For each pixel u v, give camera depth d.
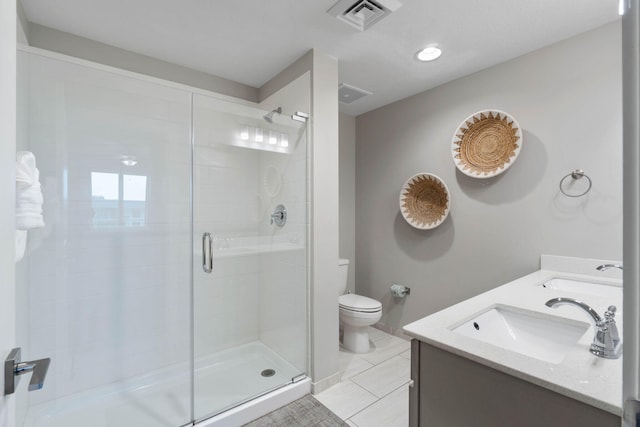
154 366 2.07
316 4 1.59
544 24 1.73
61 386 1.74
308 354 2.00
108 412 1.73
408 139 2.77
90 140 1.83
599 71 1.73
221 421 1.62
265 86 2.49
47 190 1.69
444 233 2.49
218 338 2.31
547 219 1.92
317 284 1.98
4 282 0.51
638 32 0.35
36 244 1.65
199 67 2.24
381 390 1.99
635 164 0.36
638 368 0.36
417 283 2.70
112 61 1.95
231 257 2.36
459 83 2.39
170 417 1.67
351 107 3.04
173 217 2.13
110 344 1.92
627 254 0.36
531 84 2.00
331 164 2.06
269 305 2.36
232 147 2.31
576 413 0.69
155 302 2.08
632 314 0.36
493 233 2.18
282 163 2.18
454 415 0.92
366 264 3.18
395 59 2.12
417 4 1.58
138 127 1.99
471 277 2.31
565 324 1.14
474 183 2.29
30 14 1.63
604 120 1.71
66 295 1.77
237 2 1.57
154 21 1.72
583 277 1.71
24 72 1.50
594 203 1.73
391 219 2.93
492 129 2.18
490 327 1.24
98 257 1.88
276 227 2.26
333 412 1.77
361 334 2.52
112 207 1.92
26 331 1.58
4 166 0.50
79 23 1.72
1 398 0.49
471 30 1.80
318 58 2.01
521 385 0.77
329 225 2.05
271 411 1.78
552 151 1.90
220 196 2.29
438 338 0.95
